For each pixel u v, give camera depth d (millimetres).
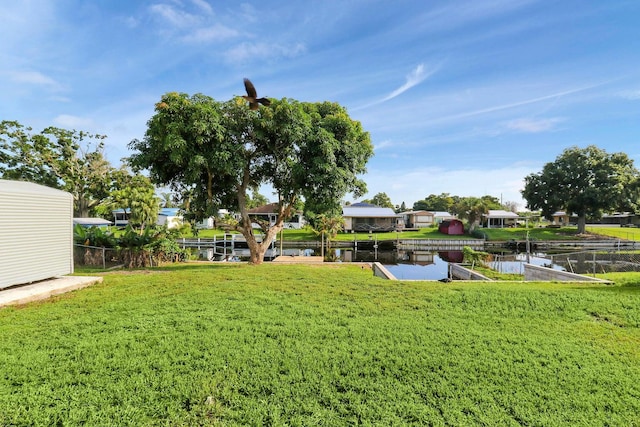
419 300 5531
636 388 2818
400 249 30641
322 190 10156
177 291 5957
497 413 2467
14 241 5676
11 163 23719
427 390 2750
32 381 2771
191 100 9516
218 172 10375
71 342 3549
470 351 3482
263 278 7355
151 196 26594
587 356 3396
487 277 12531
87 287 6363
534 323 4410
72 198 7027
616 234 35812
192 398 2574
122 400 2523
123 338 3656
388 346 3568
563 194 36656
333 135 10289
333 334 3887
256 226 38656
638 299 5512
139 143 10383
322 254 24750
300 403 2545
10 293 5371
